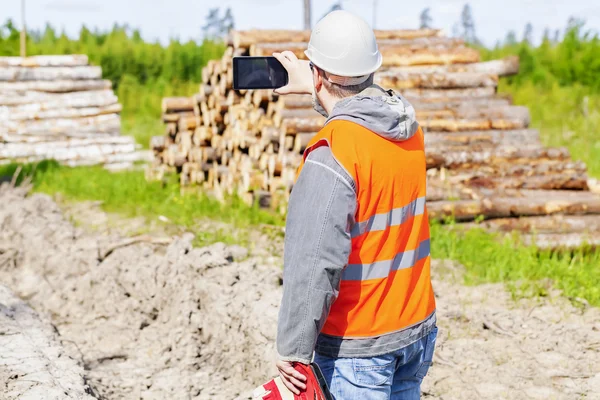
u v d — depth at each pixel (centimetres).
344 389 252
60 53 3781
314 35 258
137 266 652
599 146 1548
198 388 493
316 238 236
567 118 2044
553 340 525
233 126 956
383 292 253
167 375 511
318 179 239
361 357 251
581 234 739
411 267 262
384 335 253
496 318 557
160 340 565
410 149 262
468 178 784
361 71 251
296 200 242
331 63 251
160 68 3828
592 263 708
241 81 299
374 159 244
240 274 614
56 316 613
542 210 755
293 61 295
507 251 696
